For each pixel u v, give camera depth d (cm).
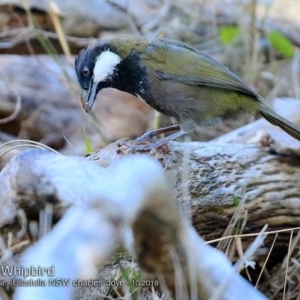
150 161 399
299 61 1670
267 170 865
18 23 1461
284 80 1608
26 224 608
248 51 1587
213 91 973
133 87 991
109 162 741
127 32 1619
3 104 1430
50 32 1507
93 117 1323
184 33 1744
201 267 464
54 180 578
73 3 1545
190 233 458
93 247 338
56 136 1438
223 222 817
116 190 368
